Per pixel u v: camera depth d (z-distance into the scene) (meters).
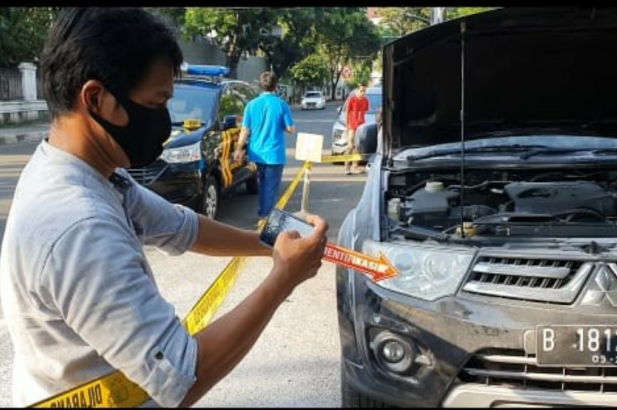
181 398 1.30
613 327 2.61
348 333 2.90
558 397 2.61
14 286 1.34
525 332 2.63
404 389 2.71
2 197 9.34
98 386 1.36
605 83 4.39
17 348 1.41
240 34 39.91
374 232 3.16
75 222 1.29
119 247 1.31
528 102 4.52
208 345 1.35
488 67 4.33
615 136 4.57
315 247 1.53
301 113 40.31
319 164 13.47
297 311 4.90
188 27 37.62
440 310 2.73
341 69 72.06
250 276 5.75
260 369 3.92
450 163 4.02
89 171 1.40
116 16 1.36
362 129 5.25
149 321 1.29
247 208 8.98
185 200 7.34
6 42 22.97
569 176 4.01
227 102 8.70
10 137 18.47
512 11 3.75
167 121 1.50
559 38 4.13
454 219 3.45
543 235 3.12
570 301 2.68
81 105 1.37
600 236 3.07
